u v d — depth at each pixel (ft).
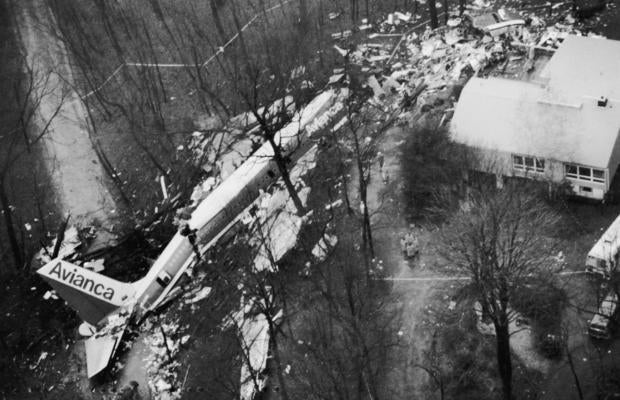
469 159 313.94
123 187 376.07
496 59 365.20
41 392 303.07
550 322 269.03
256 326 292.61
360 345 264.72
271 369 281.33
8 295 340.80
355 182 333.83
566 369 262.67
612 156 300.61
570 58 335.88
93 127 398.01
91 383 298.76
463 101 323.78
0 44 463.42
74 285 291.17
